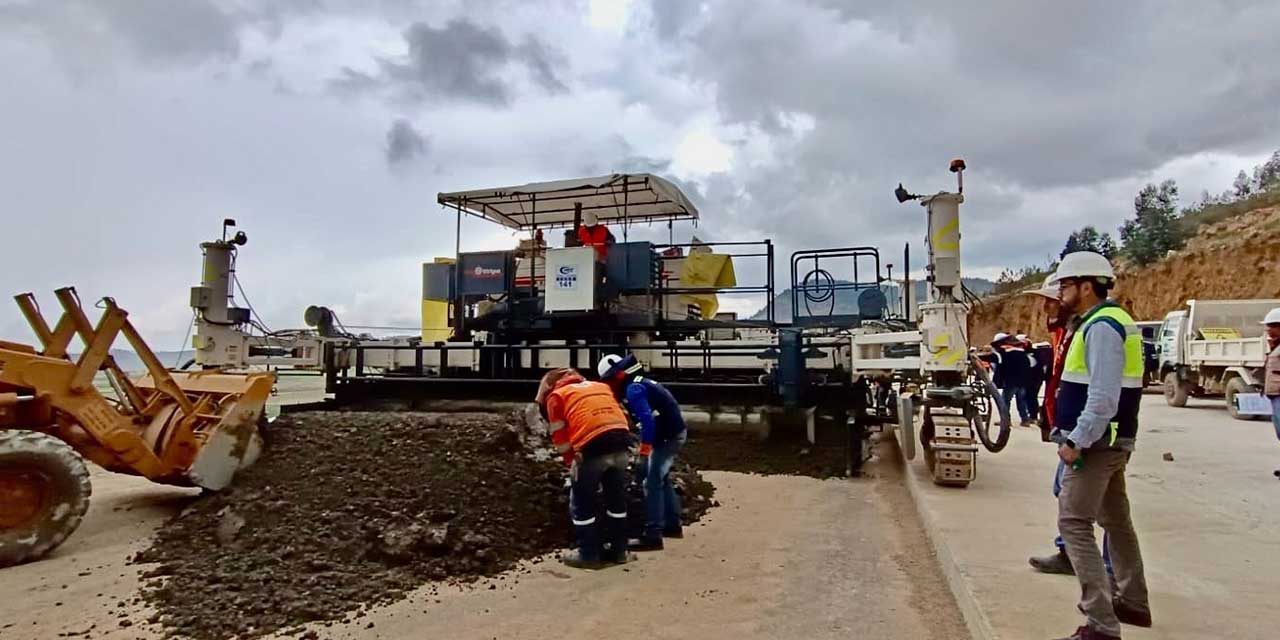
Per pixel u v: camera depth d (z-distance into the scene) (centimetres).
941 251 832
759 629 441
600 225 1232
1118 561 377
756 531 687
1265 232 2986
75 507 605
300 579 516
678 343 1136
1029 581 446
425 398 1298
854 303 1145
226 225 1443
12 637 432
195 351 1402
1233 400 1603
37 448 584
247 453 741
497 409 1202
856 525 704
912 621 449
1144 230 3969
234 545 581
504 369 1268
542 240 1297
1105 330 340
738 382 1127
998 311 4697
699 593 511
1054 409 403
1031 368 1377
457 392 1286
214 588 499
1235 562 488
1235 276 3005
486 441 732
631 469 736
